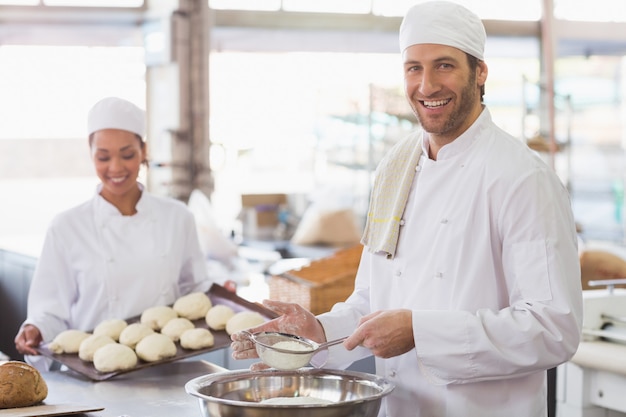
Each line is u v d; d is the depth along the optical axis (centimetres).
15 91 596
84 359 246
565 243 180
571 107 696
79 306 282
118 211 282
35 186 714
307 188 714
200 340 247
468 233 189
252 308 274
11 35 569
